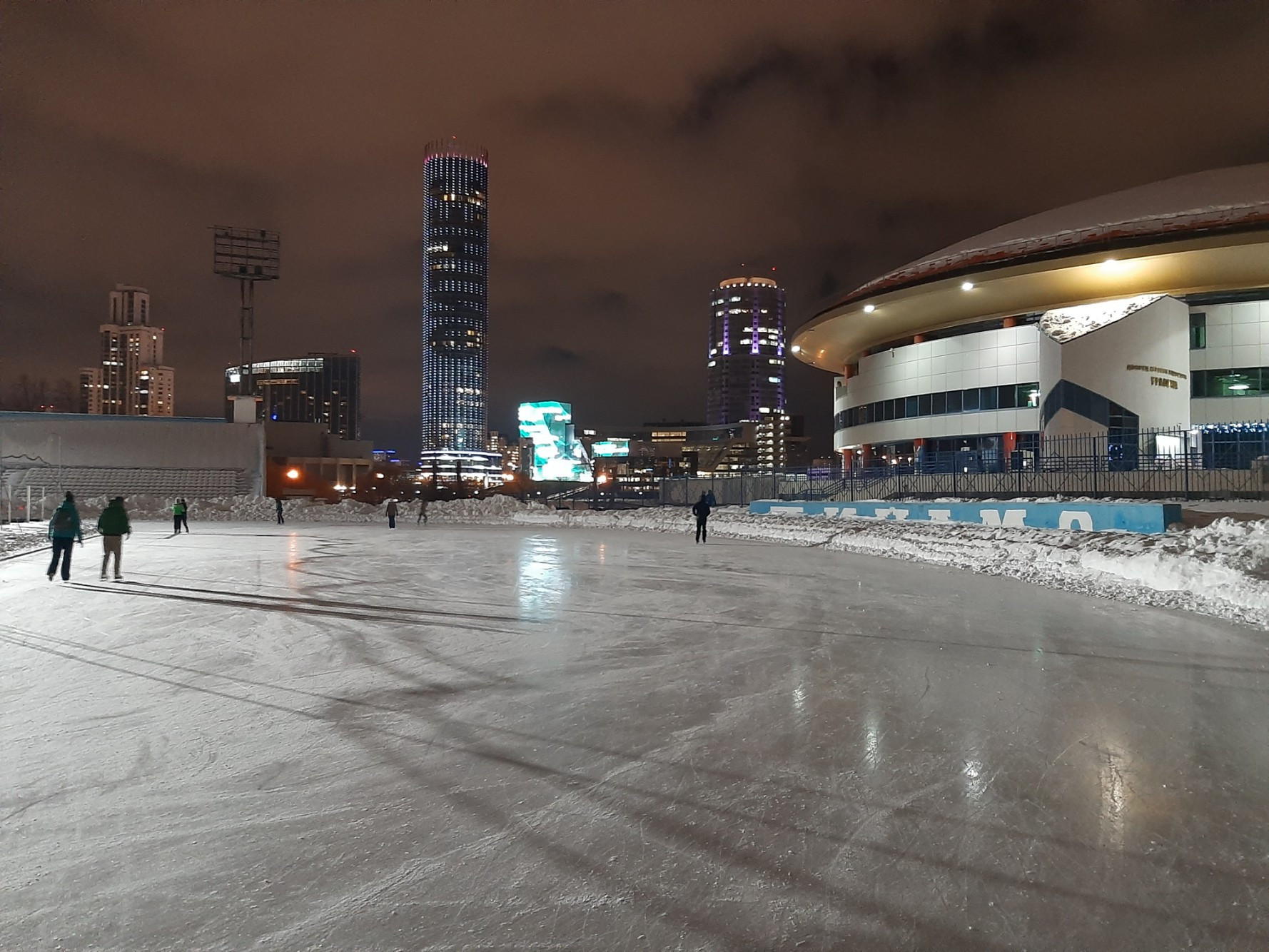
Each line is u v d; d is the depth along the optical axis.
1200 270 33.16
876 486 32.66
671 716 5.47
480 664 7.13
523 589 12.41
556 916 2.87
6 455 45.44
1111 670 6.79
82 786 4.15
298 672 6.81
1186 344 30.95
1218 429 30.75
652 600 11.21
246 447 48.84
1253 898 3.00
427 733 5.09
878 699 5.92
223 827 3.63
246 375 54.84
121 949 2.65
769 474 40.22
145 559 17.67
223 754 4.68
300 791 4.08
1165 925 2.82
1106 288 35.59
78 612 10.02
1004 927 2.80
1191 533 12.42
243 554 19.31
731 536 27.77
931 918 2.86
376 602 11.05
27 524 28.77
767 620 9.48
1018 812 3.83
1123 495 24.20
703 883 3.12
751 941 2.71
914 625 9.09
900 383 43.53
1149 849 3.42
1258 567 10.09
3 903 2.96
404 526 36.47
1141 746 4.81
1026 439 37.28
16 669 6.88
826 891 3.06
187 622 9.29
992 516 19.89
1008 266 36.50
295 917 2.86
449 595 11.73
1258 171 39.50
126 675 6.68
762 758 4.62
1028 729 5.15
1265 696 5.94
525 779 4.27
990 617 9.58
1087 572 13.07
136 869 3.23
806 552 20.33
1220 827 3.65
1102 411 28.77
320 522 39.72
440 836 3.54
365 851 3.39
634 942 2.69
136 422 47.66
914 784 4.20
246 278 54.97
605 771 4.39
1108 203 41.50
